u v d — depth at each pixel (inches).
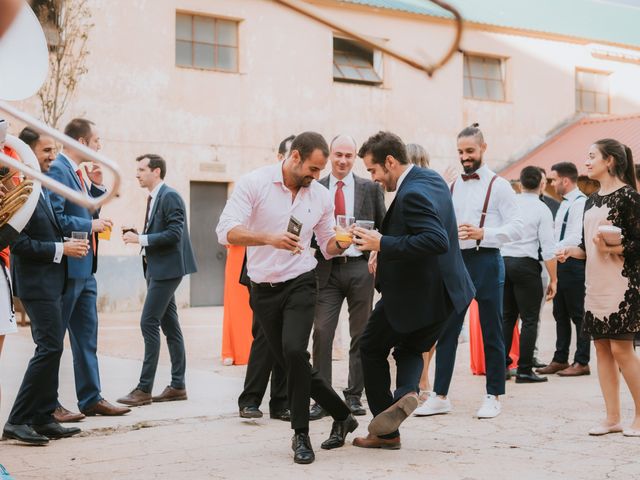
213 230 744.3
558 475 169.9
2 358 349.7
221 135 741.3
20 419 202.7
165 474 173.6
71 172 224.2
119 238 689.6
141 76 704.4
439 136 850.1
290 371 185.3
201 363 353.4
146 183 266.8
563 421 229.0
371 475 171.3
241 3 750.5
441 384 241.3
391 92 823.1
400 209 188.9
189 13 735.7
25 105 650.8
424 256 181.8
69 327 234.5
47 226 203.3
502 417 235.6
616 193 208.1
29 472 175.5
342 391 270.2
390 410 187.5
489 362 237.8
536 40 911.0
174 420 230.7
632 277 206.1
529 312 302.8
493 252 239.8
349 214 248.2
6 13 80.9
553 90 923.4
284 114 769.6
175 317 263.4
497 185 248.1
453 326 241.6
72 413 228.2
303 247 186.5
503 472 172.9
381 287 191.9
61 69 647.8
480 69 888.3
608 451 191.8
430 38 820.0
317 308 239.1
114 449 197.2
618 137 869.8
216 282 741.9
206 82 733.9
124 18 697.0
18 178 183.3
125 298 687.7
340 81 810.2
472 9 885.8
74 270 213.0
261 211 193.0
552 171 342.3
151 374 255.0
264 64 761.0
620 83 972.6
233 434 214.2
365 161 195.9
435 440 205.9
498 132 888.9
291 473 173.6
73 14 644.7
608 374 212.4
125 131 698.2
